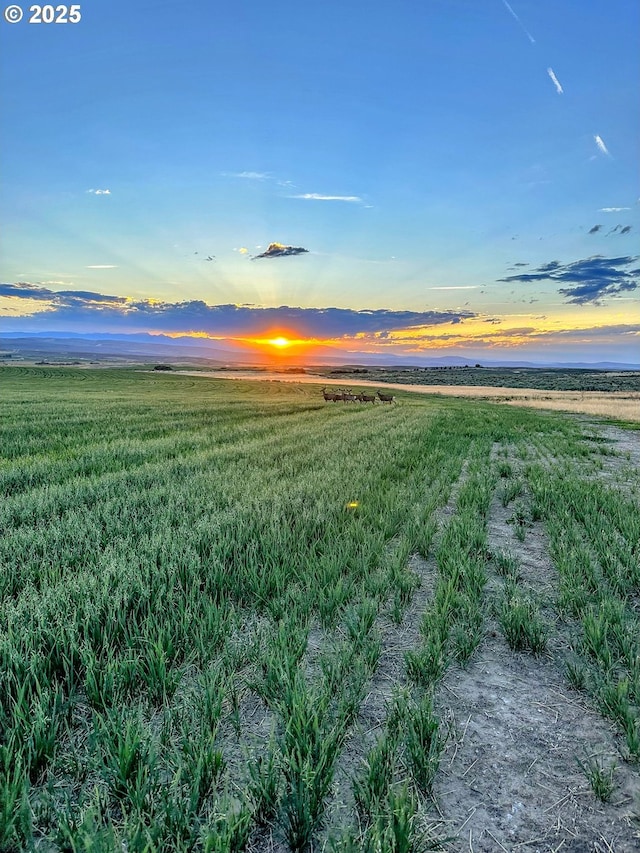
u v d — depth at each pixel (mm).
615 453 14969
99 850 1840
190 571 4438
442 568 5145
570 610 4234
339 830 2105
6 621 3484
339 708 2750
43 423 20406
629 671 3273
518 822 2199
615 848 2070
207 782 2262
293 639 3480
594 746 2688
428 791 2336
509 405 46000
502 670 3473
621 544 5539
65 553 4867
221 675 3051
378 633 3760
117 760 2279
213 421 23531
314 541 5555
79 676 3010
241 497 7504
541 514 7434
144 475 9492
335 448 13695
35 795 2248
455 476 10203
